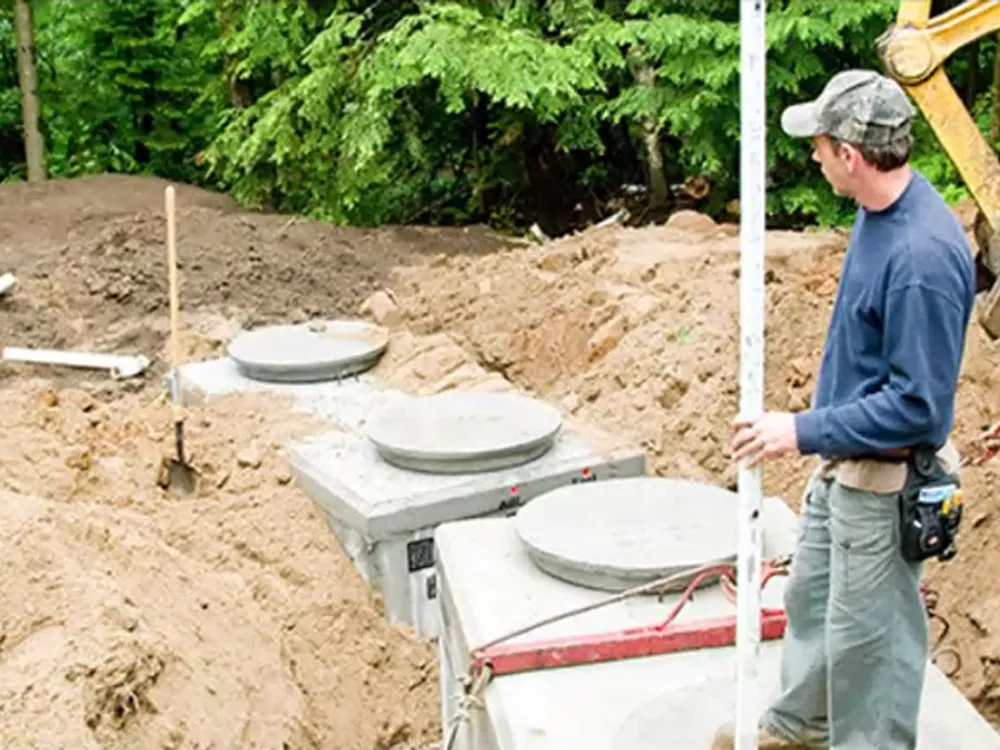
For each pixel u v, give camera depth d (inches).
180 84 712.4
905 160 115.8
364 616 254.7
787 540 202.2
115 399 369.7
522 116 586.2
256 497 275.3
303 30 601.6
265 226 522.9
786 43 512.7
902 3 271.4
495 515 261.4
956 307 113.7
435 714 243.9
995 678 224.1
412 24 530.3
